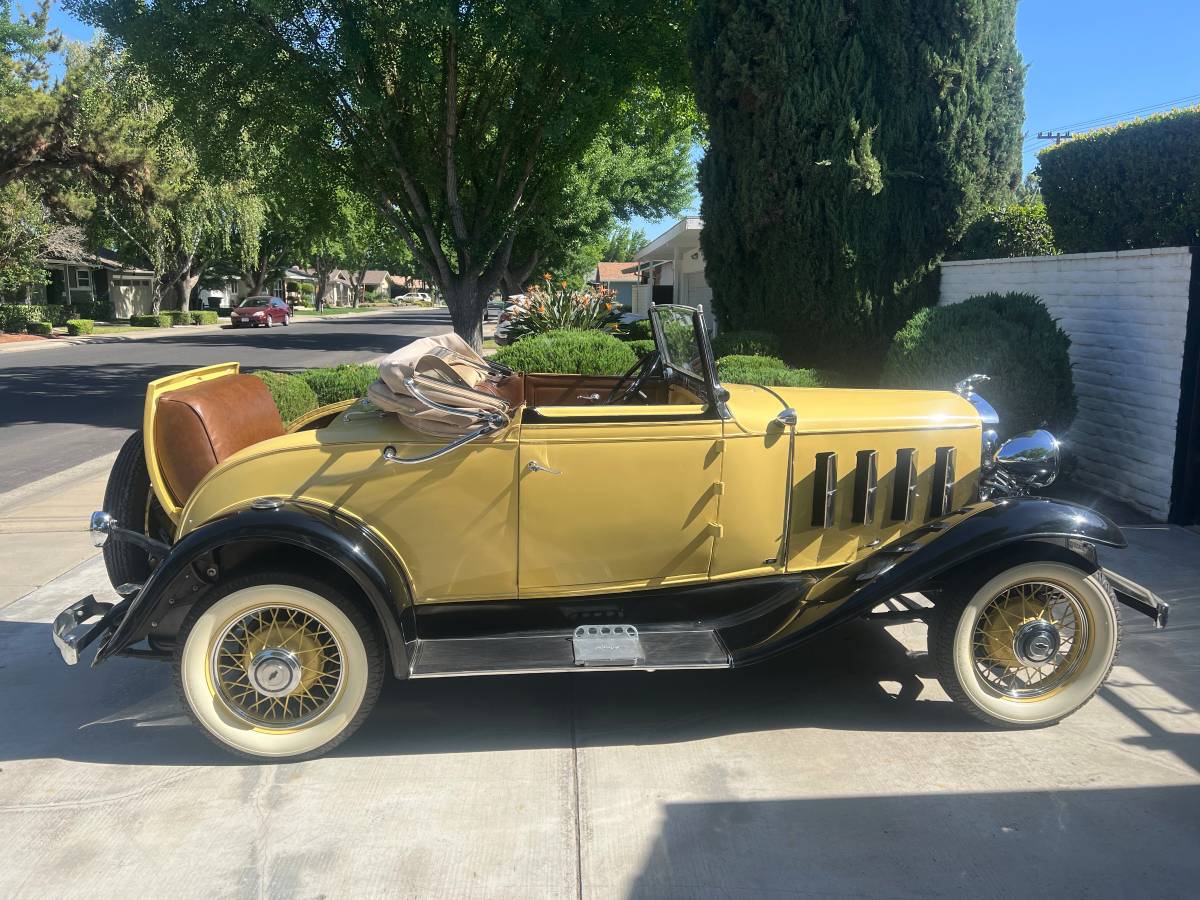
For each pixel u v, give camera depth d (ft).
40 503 23.80
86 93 86.48
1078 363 23.24
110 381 54.85
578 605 11.85
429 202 48.83
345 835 9.20
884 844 8.88
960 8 27.48
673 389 13.88
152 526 12.63
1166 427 19.70
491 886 8.38
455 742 11.13
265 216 132.87
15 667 13.56
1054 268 24.17
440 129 46.21
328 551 10.14
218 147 45.06
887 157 28.96
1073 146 25.07
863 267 29.76
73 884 8.46
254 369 61.82
